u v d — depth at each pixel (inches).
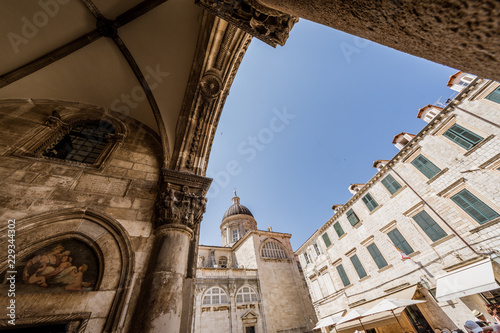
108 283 127.0
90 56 217.9
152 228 163.0
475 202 343.9
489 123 343.0
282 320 762.2
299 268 1043.3
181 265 140.5
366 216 529.3
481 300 324.2
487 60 25.4
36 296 108.7
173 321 114.3
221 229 1371.8
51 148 194.5
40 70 208.2
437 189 398.3
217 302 695.1
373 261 489.4
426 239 399.2
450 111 397.4
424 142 431.8
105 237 145.1
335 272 590.2
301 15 55.6
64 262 127.6
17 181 147.9
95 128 240.4
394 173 482.6
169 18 195.2
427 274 383.2
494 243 313.0
